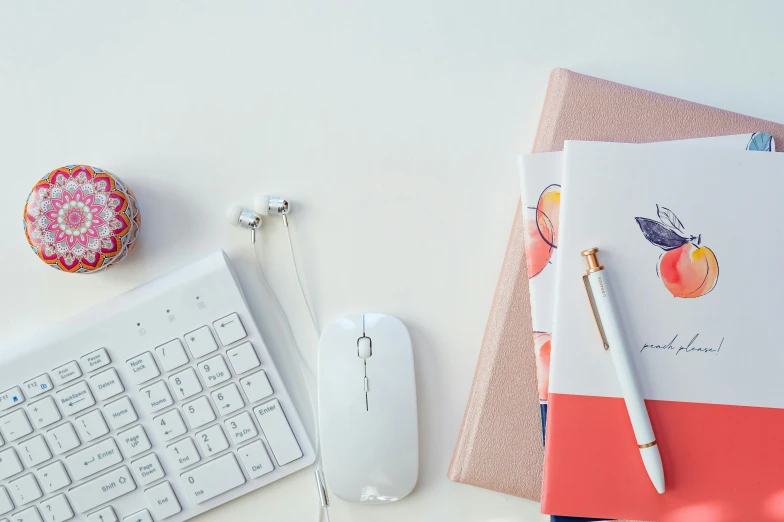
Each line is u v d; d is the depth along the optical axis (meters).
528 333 0.53
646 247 0.50
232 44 0.59
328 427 0.54
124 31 0.60
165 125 0.59
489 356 0.54
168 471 0.55
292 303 0.58
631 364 0.49
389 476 0.54
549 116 0.55
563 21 0.59
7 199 0.59
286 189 0.59
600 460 0.49
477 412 0.54
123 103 0.59
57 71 0.60
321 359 0.54
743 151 0.51
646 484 0.49
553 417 0.49
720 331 0.50
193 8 0.59
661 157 0.51
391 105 0.59
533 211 0.52
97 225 0.55
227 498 0.56
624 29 0.59
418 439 0.55
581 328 0.50
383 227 0.59
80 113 0.59
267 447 0.55
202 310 0.55
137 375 0.55
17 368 0.55
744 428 0.49
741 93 0.59
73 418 0.55
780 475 0.49
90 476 0.55
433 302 0.58
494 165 0.59
